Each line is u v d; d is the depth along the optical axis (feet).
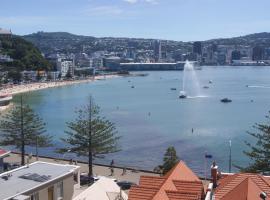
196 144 460.14
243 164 370.73
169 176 136.77
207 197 120.57
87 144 290.35
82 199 159.63
